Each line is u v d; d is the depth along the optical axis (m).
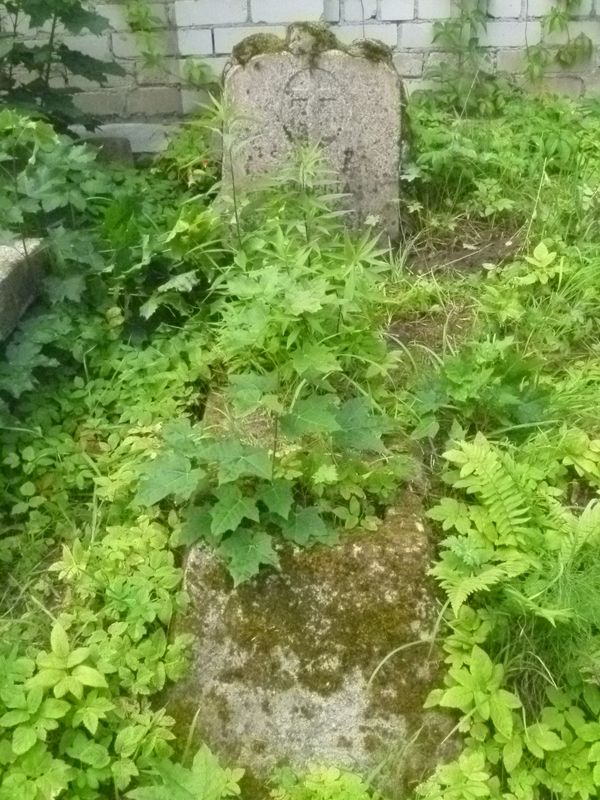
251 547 2.11
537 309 3.09
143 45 4.45
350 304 2.65
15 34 4.03
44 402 2.86
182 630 2.19
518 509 2.30
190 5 4.34
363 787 2.05
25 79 4.51
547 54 4.52
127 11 4.38
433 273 3.41
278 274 2.50
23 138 3.38
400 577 2.15
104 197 3.51
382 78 3.41
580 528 2.25
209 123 3.32
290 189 3.35
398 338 3.06
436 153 3.68
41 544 2.55
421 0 4.42
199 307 3.10
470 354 2.77
